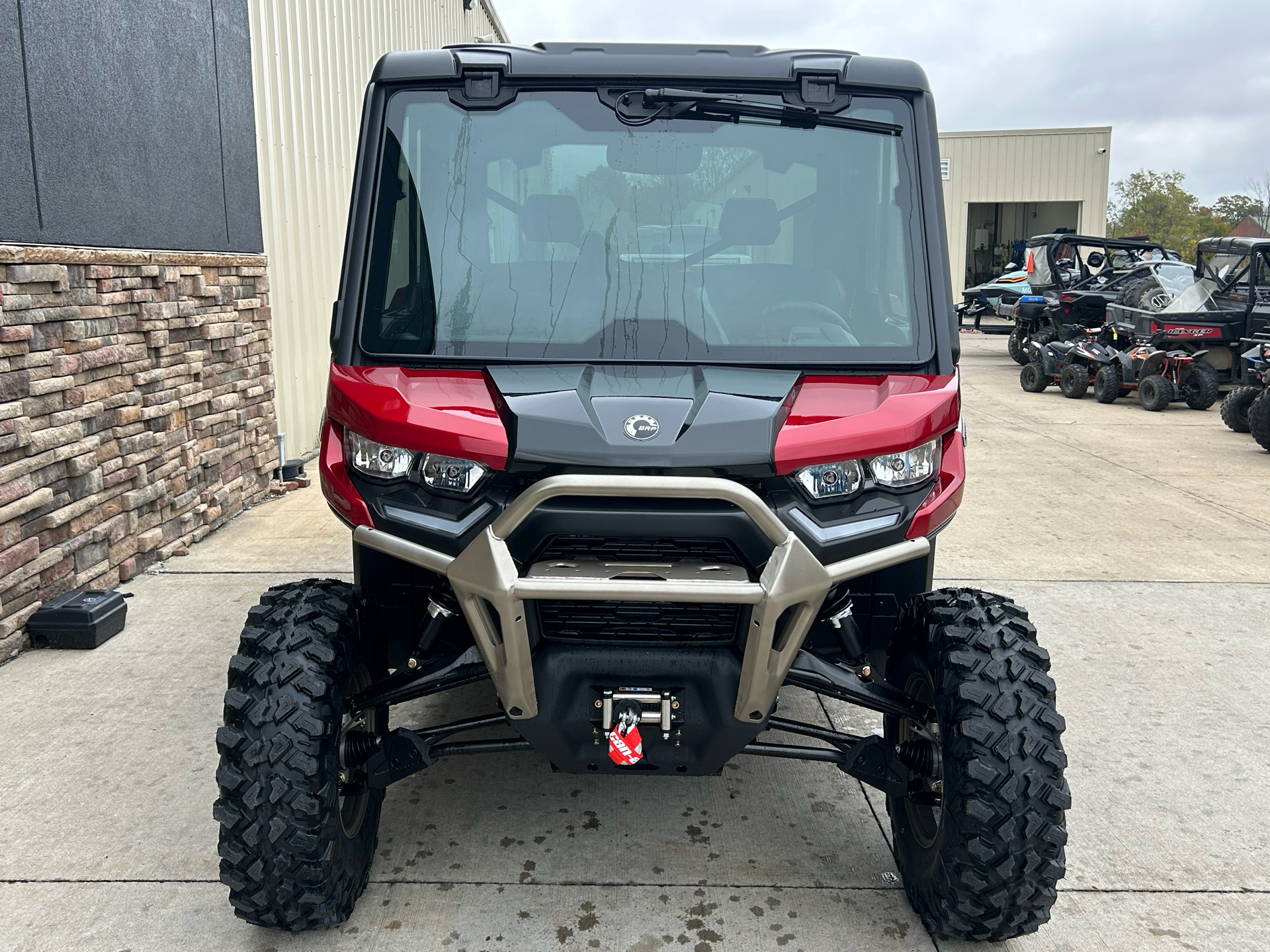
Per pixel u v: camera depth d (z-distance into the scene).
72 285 4.79
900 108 3.04
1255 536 6.98
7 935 2.72
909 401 2.67
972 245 36.97
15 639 4.49
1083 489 8.46
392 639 3.11
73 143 4.85
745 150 2.97
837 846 3.23
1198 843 3.29
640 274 2.92
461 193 2.96
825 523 2.54
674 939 2.75
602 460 2.42
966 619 2.71
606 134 2.98
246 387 7.02
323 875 2.55
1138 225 84.44
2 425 4.23
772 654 2.51
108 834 3.20
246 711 2.53
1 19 4.31
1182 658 4.82
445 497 2.56
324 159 9.23
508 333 2.85
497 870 3.06
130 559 5.49
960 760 2.49
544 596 2.38
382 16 11.09
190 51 6.18
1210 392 13.10
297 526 6.64
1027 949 2.76
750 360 2.82
